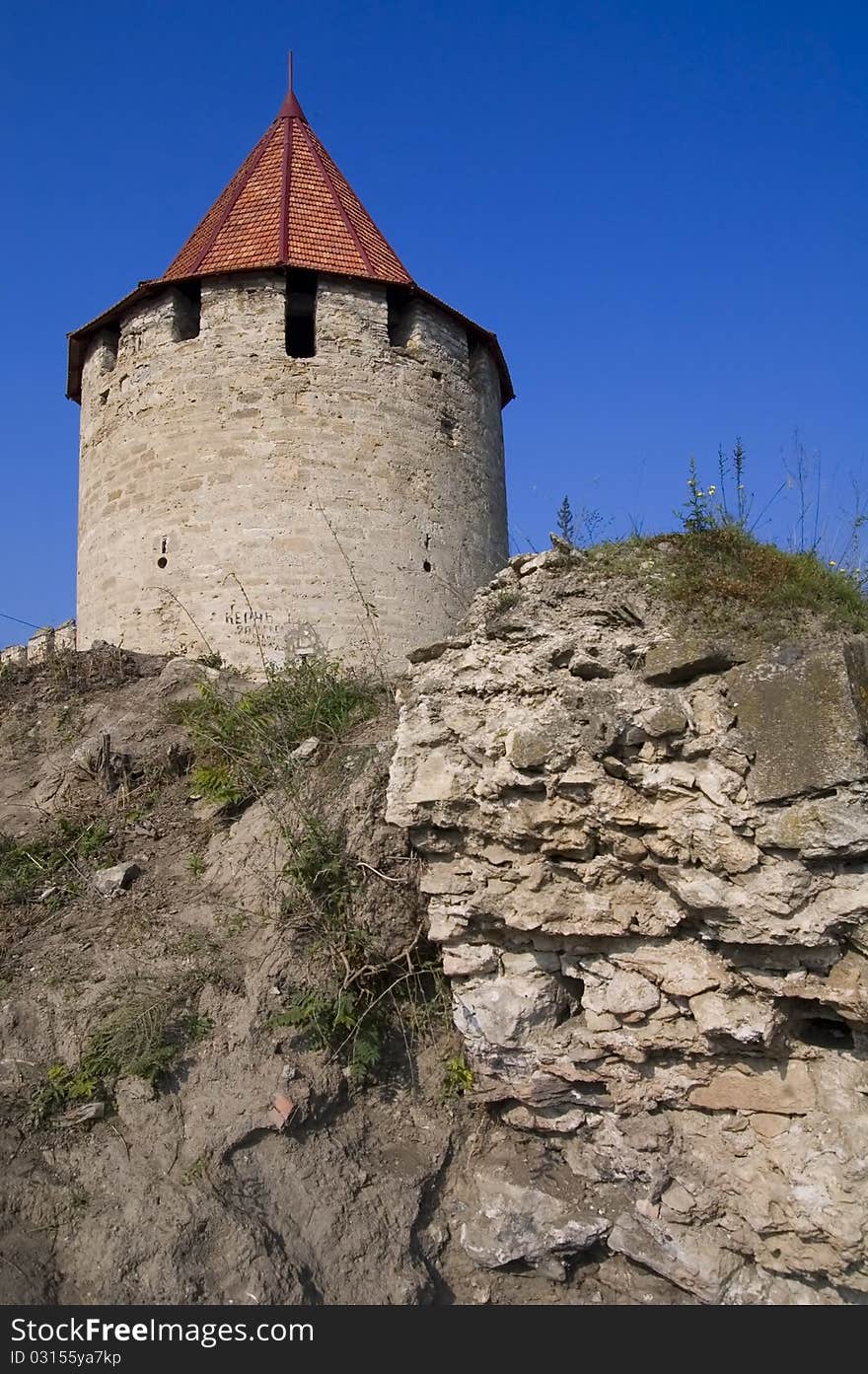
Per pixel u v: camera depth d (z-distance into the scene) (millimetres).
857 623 5828
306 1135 5816
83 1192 5293
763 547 6434
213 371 13695
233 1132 5582
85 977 6547
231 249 14648
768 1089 5551
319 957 6555
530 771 5867
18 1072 5844
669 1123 5848
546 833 5910
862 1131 5191
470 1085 6434
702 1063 5730
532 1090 6090
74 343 15586
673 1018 5754
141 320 14398
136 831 8359
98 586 14219
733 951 5527
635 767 5676
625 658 5957
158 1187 5312
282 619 13000
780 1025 5484
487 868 6211
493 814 6074
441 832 6379
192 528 13344
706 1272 5613
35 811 8828
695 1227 5746
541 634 6188
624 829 5727
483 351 16234
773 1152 5484
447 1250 5984
